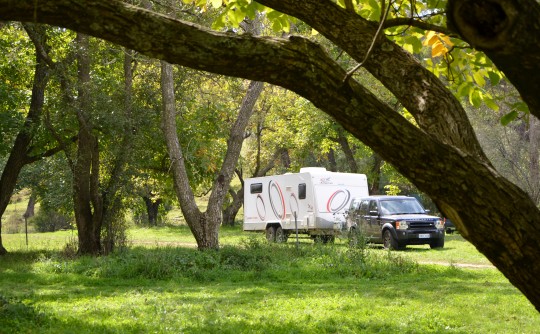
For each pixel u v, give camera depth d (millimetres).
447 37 5859
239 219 70438
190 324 11305
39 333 10438
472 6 2977
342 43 4496
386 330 10844
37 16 3459
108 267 19391
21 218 70875
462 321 11664
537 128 33906
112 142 25109
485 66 5789
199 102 32594
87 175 24906
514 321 11680
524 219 3314
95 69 29422
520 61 3004
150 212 58656
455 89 6016
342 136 46562
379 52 4512
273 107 50281
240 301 14102
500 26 2945
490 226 3346
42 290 16641
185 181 24859
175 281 18453
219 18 6723
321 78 3527
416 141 3424
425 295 14797
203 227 24578
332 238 34469
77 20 3488
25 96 29766
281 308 13039
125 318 12016
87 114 23875
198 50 3543
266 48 3549
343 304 13414
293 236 39625
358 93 3510
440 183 3398
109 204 24922
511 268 3375
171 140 25000
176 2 23016
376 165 46562
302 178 35156
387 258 20781
